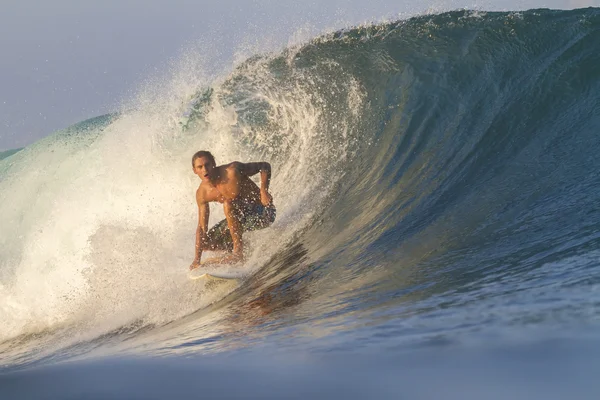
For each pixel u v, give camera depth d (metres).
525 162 19.11
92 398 2.95
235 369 3.72
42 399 2.98
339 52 31.23
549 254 11.30
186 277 19.89
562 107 22.47
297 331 8.41
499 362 3.21
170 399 2.88
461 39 29.55
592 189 15.21
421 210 18.36
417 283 11.66
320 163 25.47
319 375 3.33
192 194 26.23
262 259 19.97
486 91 25.53
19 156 32.91
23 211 30.23
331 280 15.09
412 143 23.88
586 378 2.67
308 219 21.88
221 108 29.17
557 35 27.78
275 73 31.11
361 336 6.11
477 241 14.17
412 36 30.92
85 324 19.97
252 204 20.05
